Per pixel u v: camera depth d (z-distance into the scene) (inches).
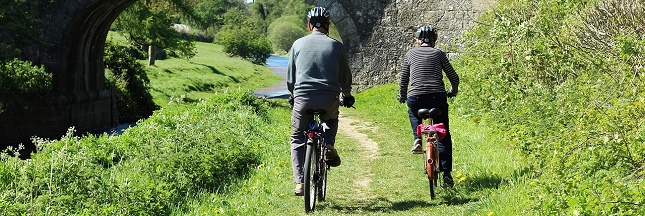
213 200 272.5
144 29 1248.8
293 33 4200.3
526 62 375.6
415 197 266.8
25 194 277.6
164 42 1282.0
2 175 295.7
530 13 446.3
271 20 4948.3
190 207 267.7
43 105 808.3
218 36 3368.6
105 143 405.1
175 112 565.6
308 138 235.0
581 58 342.6
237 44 2780.5
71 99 858.8
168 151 334.0
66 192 274.8
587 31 351.9
